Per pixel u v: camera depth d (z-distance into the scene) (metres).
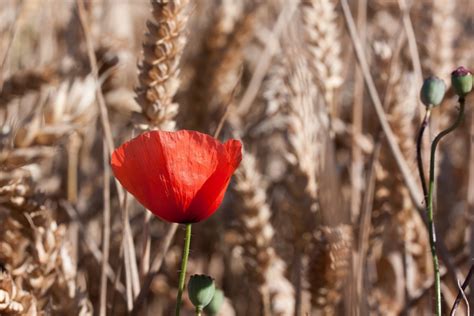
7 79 1.20
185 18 0.99
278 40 1.30
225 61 1.45
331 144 0.97
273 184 1.32
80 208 1.33
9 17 1.29
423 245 1.18
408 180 1.08
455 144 1.46
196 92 1.44
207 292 0.87
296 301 1.11
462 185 1.42
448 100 1.31
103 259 1.04
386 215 1.17
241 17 1.46
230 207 1.31
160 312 1.29
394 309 1.16
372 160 1.10
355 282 0.93
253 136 1.34
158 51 0.99
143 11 1.77
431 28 1.32
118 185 1.04
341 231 0.95
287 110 1.13
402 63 1.30
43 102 1.04
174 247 1.27
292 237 1.14
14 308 0.95
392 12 1.54
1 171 0.99
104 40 1.27
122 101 1.30
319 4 1.18
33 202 0.99
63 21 1.44
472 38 1.59
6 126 1.02
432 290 1.09
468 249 1.19
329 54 1.17
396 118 1.16
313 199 1.12
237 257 1.24
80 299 0.99
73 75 1.07
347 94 1.45
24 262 0.99
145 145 0.85
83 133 1.26
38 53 1.42
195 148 0.85
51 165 1.26
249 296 1.25
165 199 0.86
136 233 1.30
